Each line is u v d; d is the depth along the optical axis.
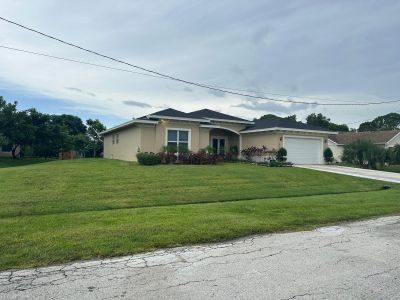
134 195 11.98
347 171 22.45
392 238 6.63
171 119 23.25
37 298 3.91
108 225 7.14
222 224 7.31
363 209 9.56
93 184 13.46
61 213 9.02
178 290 4.14
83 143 44.50
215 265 5.04
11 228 6.88
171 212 8.77
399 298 3.95
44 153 39.25
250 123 29.73
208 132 25.34
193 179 15.44
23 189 12.13
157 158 20.61
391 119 66.62
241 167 20.44
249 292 4.09
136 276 4.59
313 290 4.16
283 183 16.11
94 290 4.13
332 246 6.05
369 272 4.77
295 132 27.20
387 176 20.50
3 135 34.09
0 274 4.63
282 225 7.50
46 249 5.54
